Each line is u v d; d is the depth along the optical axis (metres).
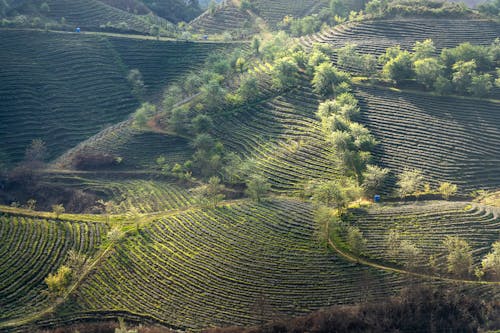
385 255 90.44
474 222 97.38
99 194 127.12
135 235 102.19
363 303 81.06
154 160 137.00
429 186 112.12
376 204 107.06
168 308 84.19
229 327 78.69
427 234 95.00
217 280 88.94
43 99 153.88
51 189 128.62
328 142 126.50
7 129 144.62
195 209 112.38
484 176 116.00
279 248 95.06
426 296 80.44
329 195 101.75
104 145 141.88
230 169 125.50
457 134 126.56
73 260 93.25
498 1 186.62
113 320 82.44
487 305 79.44
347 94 134.88
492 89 139.12
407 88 142.50
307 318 78.25
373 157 120.69
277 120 139.62
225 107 147.75
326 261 90.69
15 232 100.56
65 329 79.56
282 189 117.75
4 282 88.56
